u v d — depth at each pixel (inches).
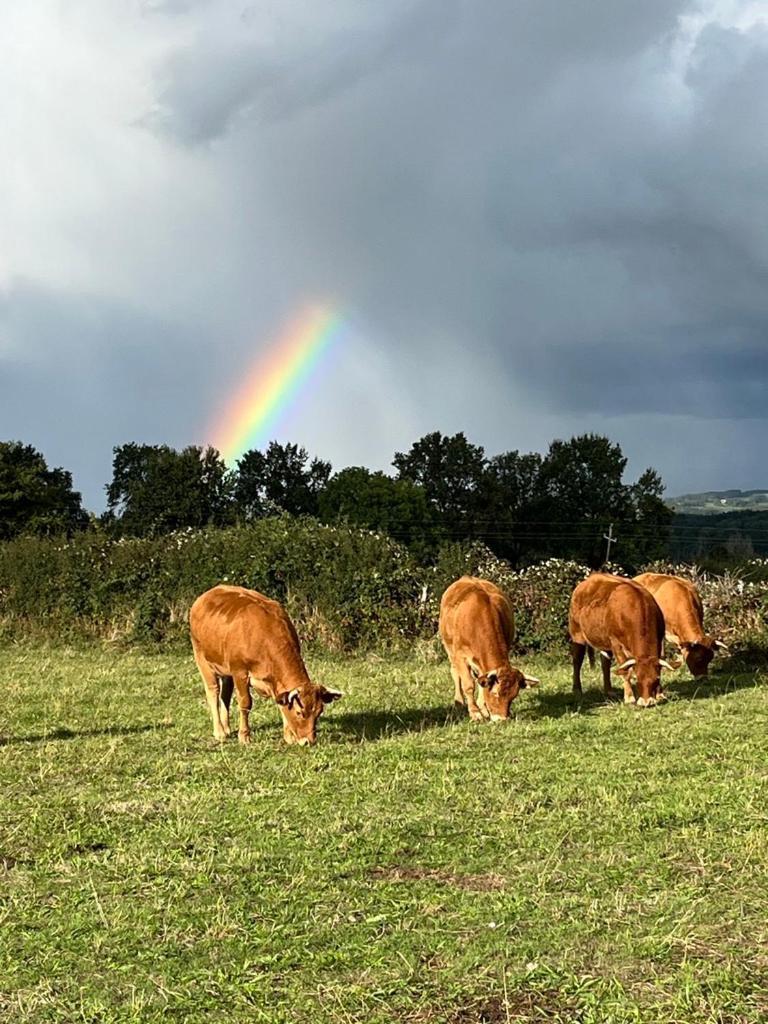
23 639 964.6
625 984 213.3
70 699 617.6
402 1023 202.8
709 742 459.5
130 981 223.6
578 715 541.6
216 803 358.6
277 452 3331.7
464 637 541.6
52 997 216.1
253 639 461.4
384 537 954.7
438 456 3223.4
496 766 409.4
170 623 932.0
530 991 213.3
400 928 245.0
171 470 2817.4
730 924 240.4
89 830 329.1
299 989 217.0
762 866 278.2
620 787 370.3
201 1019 206.4
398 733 501.4
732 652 797.2
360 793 370.3
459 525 3095.5
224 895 270.2
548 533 3031.5
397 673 737.0
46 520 2444.6
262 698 600.4
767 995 205.5
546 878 274.7
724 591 861.8
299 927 247.8
